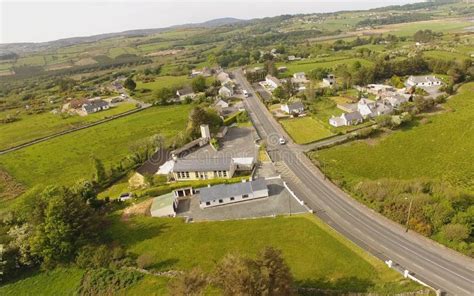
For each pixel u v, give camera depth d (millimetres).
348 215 71312
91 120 173375
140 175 96500
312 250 60875
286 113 148875
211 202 80750
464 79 173750
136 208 82688
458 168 95312
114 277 60219
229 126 138625
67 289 60406
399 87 178000
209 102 181125
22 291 61906
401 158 103812
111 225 76875
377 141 115875
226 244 65438
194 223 74375
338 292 50656
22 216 75688
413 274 53156
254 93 194125
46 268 65750
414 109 136500
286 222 70688
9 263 65188
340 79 198875
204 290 52500
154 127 153750
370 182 80062
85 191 83625
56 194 72250
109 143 140750
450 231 58531
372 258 57438
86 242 68125
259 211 76562
